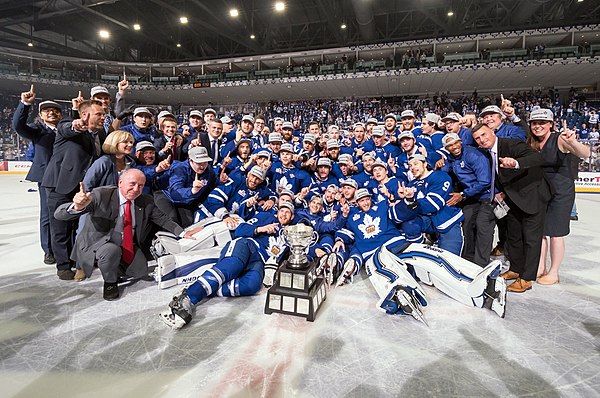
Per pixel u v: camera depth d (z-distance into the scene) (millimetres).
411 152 5035
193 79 28578
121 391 1795
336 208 4039
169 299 2967
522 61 20750
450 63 22125
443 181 3625
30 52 26516
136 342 2266
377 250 3301
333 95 29500
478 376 1949
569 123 18828
